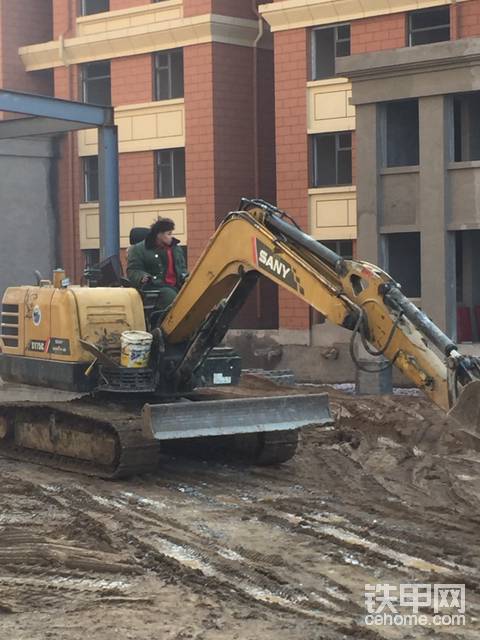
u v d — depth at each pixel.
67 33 32.53
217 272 12.11
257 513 10.95
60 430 13.54
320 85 27.80
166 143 30.67
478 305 26.08
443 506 11.27
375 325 9.90
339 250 28.06
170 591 8.52
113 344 13.30
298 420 12.67
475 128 25.45
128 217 31.72
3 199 32.59
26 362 13.98
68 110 22.86
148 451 12.50
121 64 31.52
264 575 8.88
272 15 28.19
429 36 26.19
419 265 26.20
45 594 8.46
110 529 10.34
